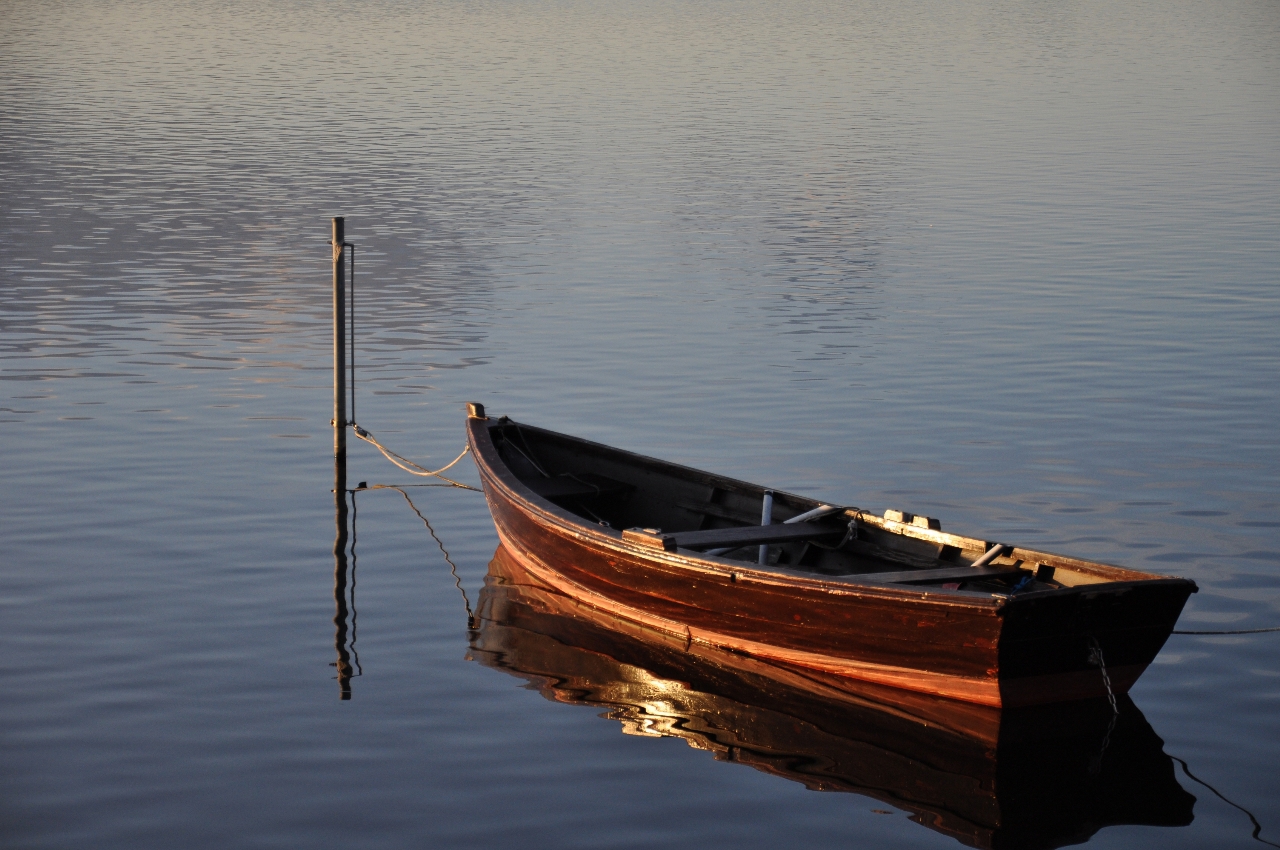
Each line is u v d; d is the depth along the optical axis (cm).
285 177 4025
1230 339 2288
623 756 1020
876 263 2947
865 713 1095
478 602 1322
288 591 1328
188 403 1922
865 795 966
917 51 8825
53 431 1783
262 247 3052
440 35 9544
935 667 1085
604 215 3503
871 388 2011
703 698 1122
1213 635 1206
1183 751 1023
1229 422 1844
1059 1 14312
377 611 1292
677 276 2809
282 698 1102
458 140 4872
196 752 1009
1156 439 1775
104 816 919
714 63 7938
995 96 6444
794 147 4791
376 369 2111
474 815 930
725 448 1736
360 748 1022
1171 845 904
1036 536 1443
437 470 1708
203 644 1199
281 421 1859
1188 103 6156
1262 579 1327
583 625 1277
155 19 10444
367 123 5269
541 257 2995
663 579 1225
